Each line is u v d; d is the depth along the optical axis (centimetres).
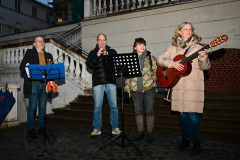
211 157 230
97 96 323
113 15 607
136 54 249
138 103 297
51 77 313
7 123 412
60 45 534
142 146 274
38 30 1120
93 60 301
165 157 234
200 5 489
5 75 600
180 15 516
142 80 286
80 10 1004
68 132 360
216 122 322
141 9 569
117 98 362
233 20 454
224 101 369
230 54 653
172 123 358
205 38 484
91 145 284
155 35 550
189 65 233
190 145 274
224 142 285
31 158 238
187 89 239
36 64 310
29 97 323
